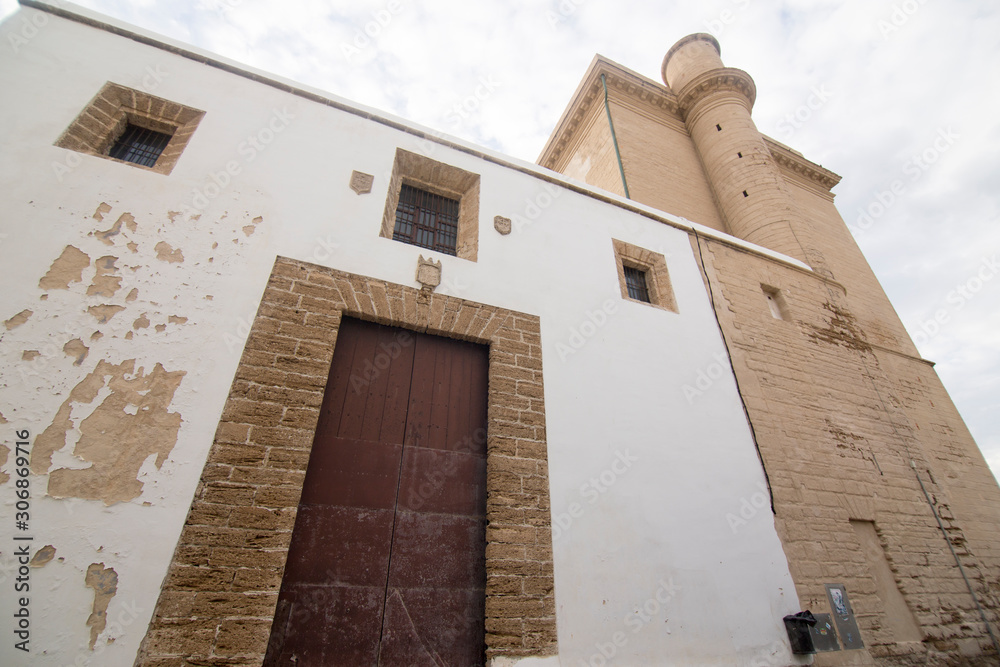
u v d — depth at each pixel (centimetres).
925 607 589
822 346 798
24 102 421
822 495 607
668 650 420
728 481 551
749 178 1250
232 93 524
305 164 513
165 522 312
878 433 741
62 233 376
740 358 678
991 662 587
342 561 365
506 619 373
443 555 401
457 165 616
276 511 337
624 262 696
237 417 358
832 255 1432
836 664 492
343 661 335
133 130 494
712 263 774
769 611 490
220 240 429
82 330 349
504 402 470
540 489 440
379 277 482
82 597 280
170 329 374
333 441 403
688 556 478
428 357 480
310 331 419
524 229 614
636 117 1365
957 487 880
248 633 297
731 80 1425
